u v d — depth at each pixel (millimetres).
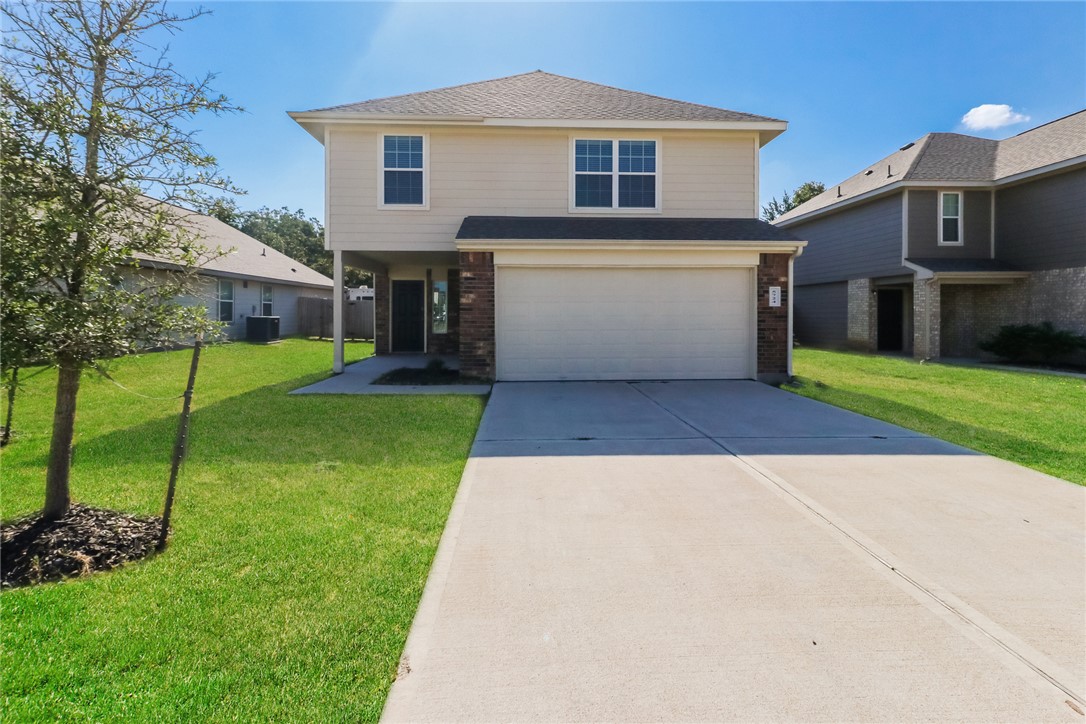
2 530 3617
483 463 5363
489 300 10547
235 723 2047
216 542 3562
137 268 3893
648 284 10836
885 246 17469
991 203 16750
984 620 2756
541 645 2553
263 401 8516
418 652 2492
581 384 10383
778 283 10758
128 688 2225
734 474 5070
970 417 7660
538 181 11711
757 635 2633
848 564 3340
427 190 11570
